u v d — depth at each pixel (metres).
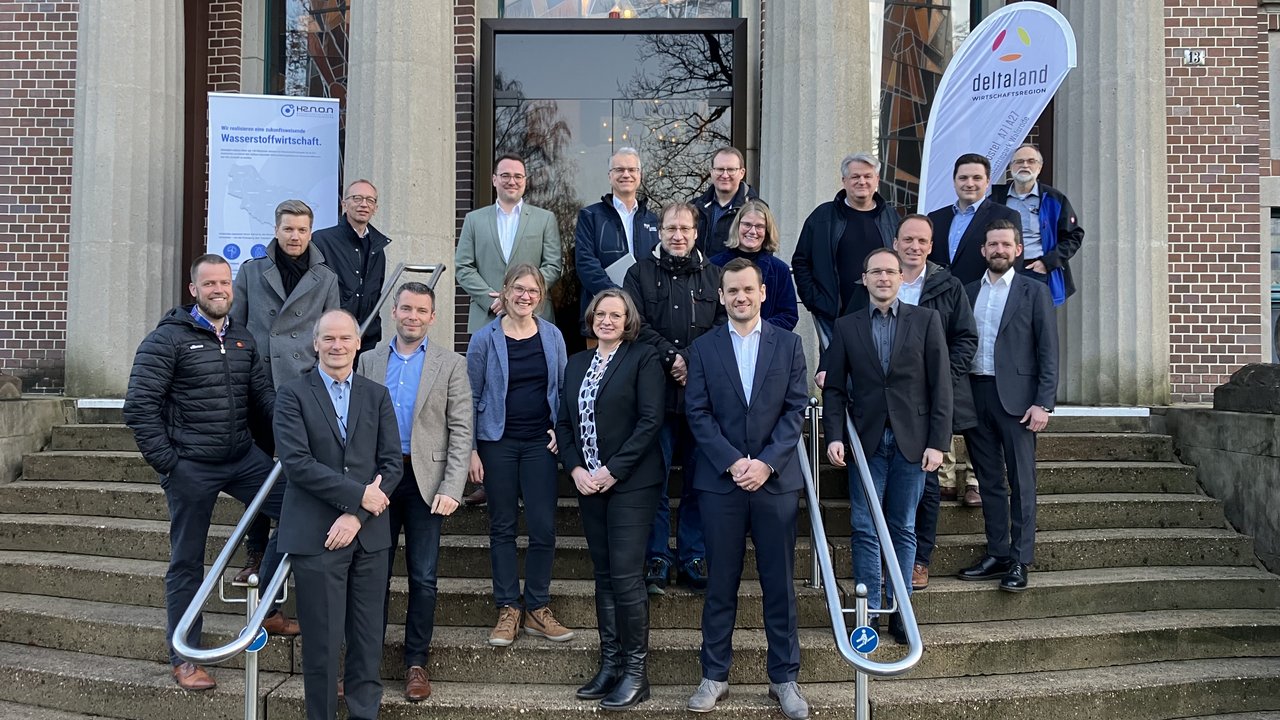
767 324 4.00
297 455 3.49
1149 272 6.85
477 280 5.21
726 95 8.24
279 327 4.52
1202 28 7.89
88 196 7.04
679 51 8.30
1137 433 6.22
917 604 4.50
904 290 4.55
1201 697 4.14
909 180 8.35
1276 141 8.00
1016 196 5.51
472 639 4.21
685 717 3.76
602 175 8.33
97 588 4.88
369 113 6.14
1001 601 4.58
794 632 3.79
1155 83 6.90
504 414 4.16
